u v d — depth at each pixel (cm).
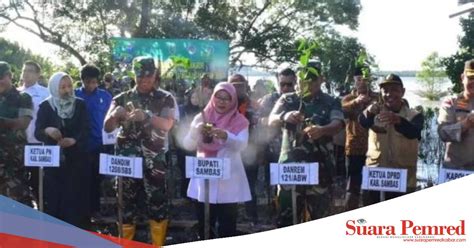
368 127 416
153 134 441
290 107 429
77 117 482
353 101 431
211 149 431
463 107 387
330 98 424
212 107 434
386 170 391
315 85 416
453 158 394
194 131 430
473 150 390
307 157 421
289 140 426
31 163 460
